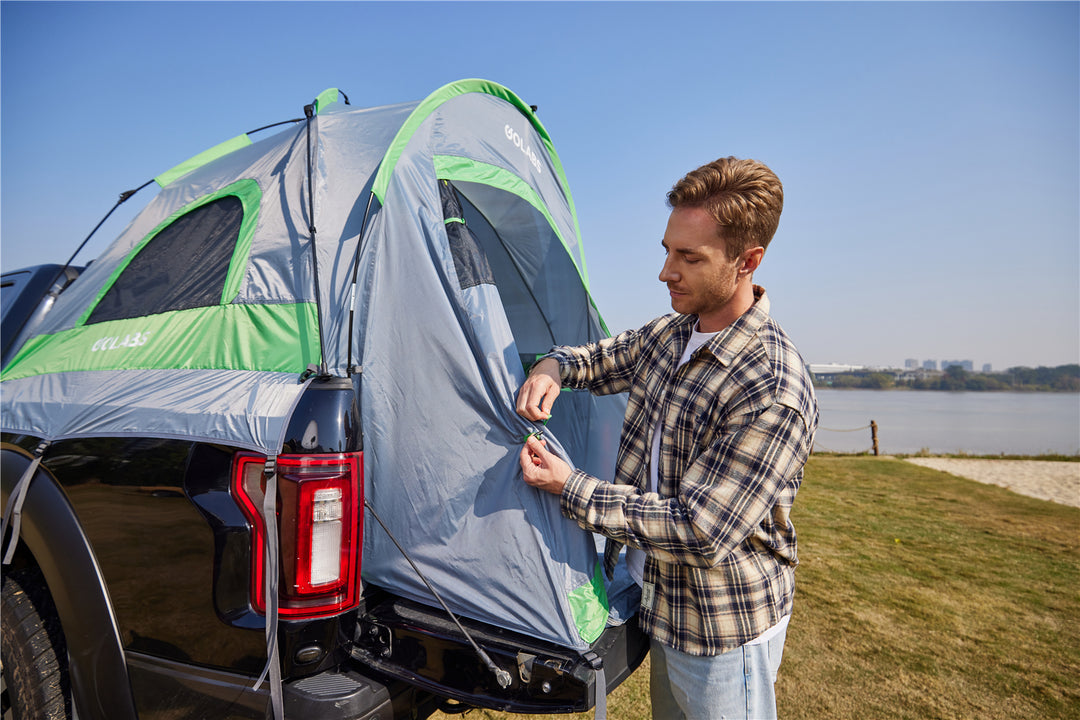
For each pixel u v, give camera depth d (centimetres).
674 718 157
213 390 160
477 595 153
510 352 169
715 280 133
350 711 133
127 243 229
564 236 284
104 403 172
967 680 293
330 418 137
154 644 150
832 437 6216
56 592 164
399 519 165
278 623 133
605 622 149
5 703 189
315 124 200
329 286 174
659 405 149
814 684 286
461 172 213
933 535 585
